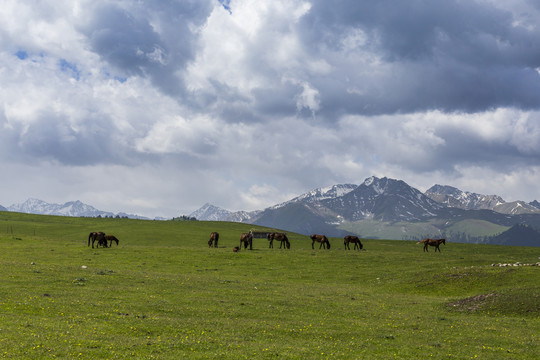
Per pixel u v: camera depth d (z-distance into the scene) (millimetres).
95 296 34406
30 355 19250
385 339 27641
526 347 27266
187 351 22047
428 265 65250
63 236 117812
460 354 25094
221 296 38594
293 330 28141
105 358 19938
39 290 35094
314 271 62188
